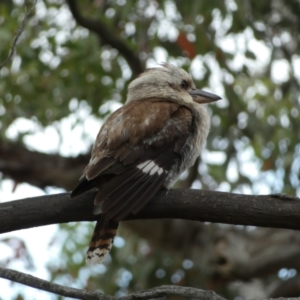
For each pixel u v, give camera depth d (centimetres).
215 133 1268
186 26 1215
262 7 1268
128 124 717
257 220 652
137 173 684
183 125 747
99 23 1203
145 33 1246
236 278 1262
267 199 653
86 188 660
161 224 1262
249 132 1302
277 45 1315
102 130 729
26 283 584
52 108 1259
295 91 1344
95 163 681
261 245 1268
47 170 1309
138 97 871
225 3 1180
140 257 1286
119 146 698
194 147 768
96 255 662
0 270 587
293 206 649
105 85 1287
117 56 1293
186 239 1280
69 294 579
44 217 653
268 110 1321
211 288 1272
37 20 1245
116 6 1244
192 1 1156
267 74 1386
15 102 1261
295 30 1305
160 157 712
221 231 1301
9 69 1237
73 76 1252
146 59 1252
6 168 1305
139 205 650
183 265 1280
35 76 1252
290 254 1240
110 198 650
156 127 724
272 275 1316
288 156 1315
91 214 664
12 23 1200
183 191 664
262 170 1321
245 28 1192
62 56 1245
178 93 868
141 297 568
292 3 1284
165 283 1267
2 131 1257
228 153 1286
